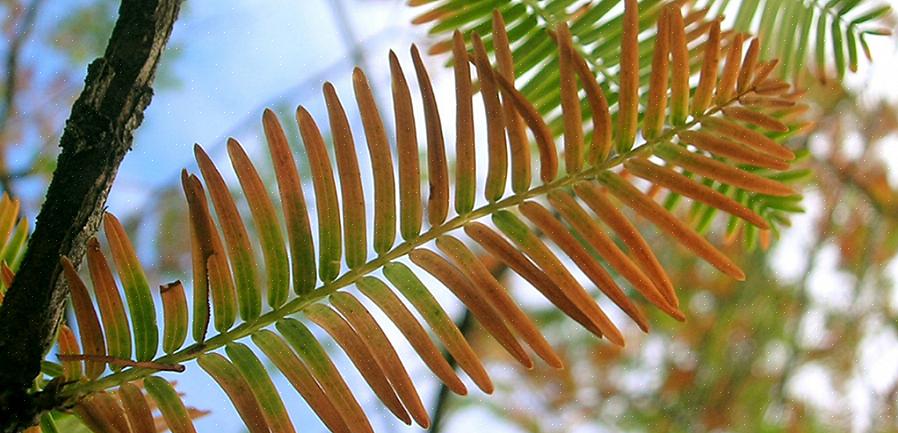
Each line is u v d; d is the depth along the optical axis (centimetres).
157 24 17
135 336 16
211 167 16
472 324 46
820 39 23
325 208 17
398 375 17
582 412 54
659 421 53
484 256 43
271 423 17
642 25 21
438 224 17
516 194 17
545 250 17
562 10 22
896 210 50
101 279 16
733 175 17
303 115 17
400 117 17
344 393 17
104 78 17
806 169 23
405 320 17
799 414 52
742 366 53
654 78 17
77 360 16
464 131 17
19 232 19
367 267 17
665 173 17
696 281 51
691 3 23
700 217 23
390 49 17
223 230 17
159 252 36
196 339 17
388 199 17
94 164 16
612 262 17
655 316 52
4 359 16
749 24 23
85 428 19
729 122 17
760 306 52
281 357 17
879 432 53
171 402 16
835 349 52
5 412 16
